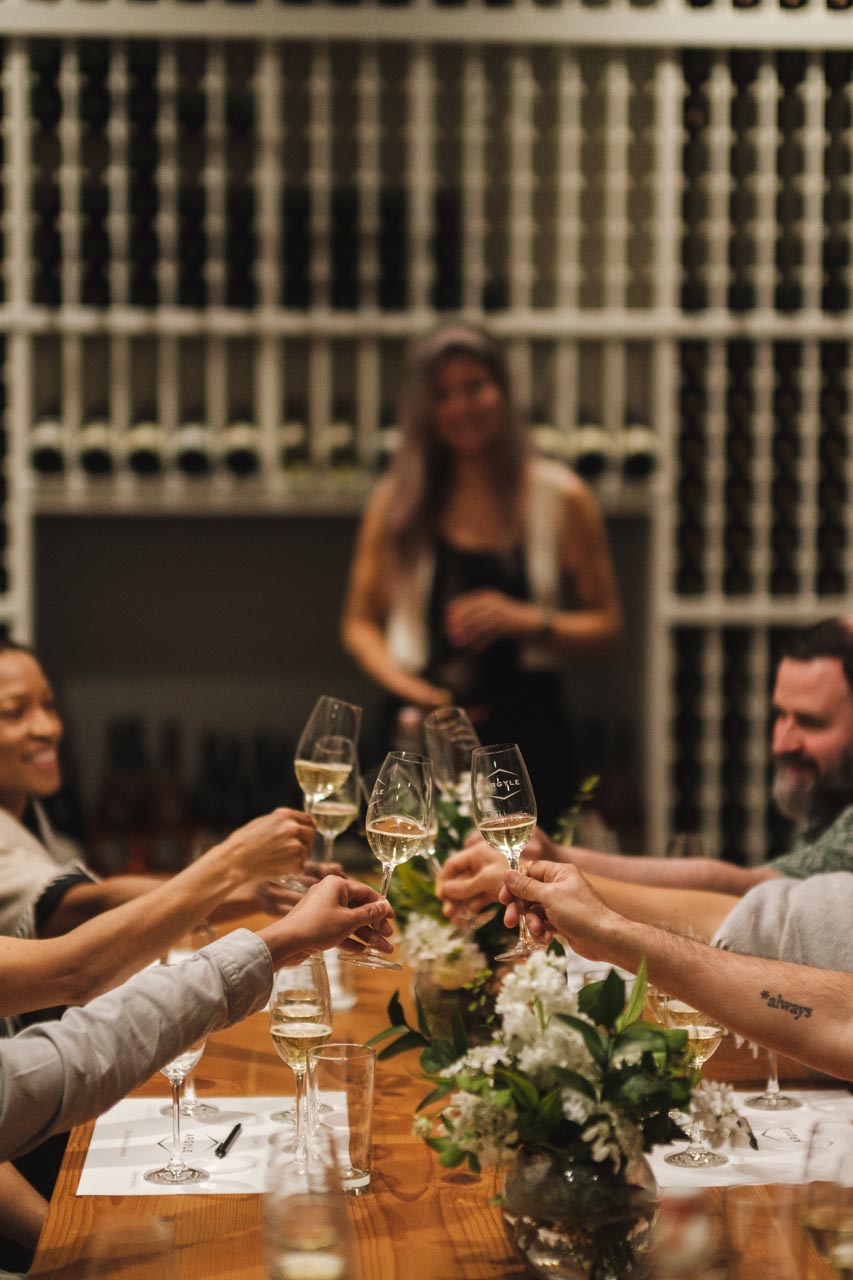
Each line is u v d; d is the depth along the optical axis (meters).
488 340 3.53
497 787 1.69
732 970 1.57
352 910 1.56
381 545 3.63
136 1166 1.55
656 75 3.93
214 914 2.21
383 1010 2.11
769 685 4.09
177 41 3.92
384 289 4.16
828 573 4.12
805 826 2.34
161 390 4.11
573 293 3.96
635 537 4.24
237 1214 1.43
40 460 3.83
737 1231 1.21
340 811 2.06
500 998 1.33
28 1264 1.78
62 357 4.12
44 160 4.10
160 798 3.96
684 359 4.06
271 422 3.96
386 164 4.25
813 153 3.90
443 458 3.59
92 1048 1.38
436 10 3.81
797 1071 1.89
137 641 4.26
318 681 4.32
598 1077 1.27
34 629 4.19
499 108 4.21
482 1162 1.29
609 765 4.19
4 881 2.00
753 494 4.04
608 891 2.06
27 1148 1.37
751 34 3.86
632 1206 1.25
